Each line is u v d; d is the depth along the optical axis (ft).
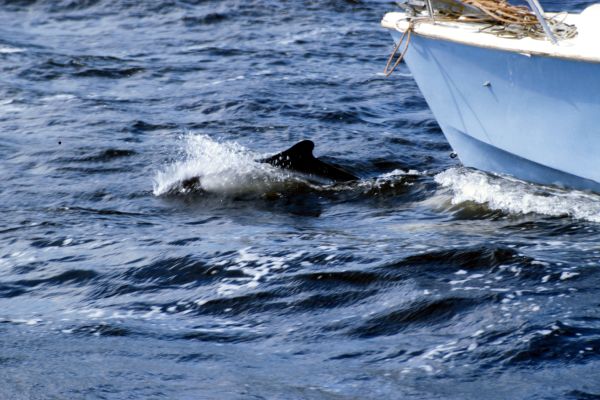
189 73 212.64
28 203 120.67
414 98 187.93
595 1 250.98
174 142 152.87
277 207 115.44
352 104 181.78
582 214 103.09
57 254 94.99
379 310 75.77
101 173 134.72
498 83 108.88
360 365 65.92
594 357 65.26
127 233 102.17
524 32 107.34
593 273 81.82
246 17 282.56
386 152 145.38
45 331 74.18
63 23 276.21
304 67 219.41
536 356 65.67
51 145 149.48
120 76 209.46
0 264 92.99
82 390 62.28
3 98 185.26
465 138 120.37
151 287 84.89
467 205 110.11
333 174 124.88
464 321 72.54
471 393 60.80
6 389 62.39
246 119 168.86
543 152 108.47
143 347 70.38
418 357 66.64
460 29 113.09
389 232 100.78
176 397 61.21
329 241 95.76
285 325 74.49
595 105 98.73
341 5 299.79
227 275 85.87
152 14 285.64
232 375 64.64
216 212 114.01
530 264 83.61
